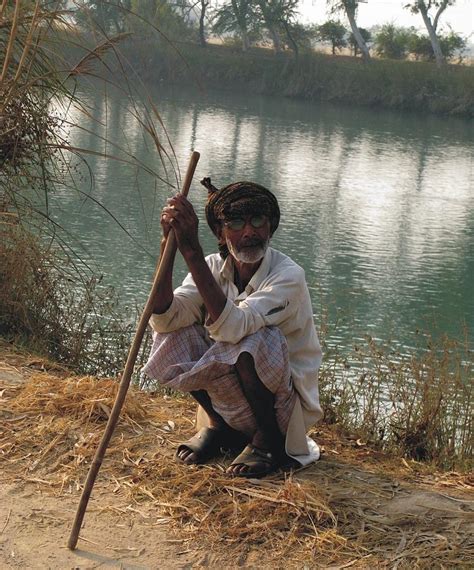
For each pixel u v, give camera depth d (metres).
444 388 5.71
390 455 4.48
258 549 3.29
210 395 3.89
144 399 4.78
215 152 25.48
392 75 49.25
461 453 5.09
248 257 3.72
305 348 3.91
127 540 3.30
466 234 17.62
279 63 52.78
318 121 38.53
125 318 8.83
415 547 3.33
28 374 5.05
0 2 5.52
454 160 28.38
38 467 3.81
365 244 16.02
